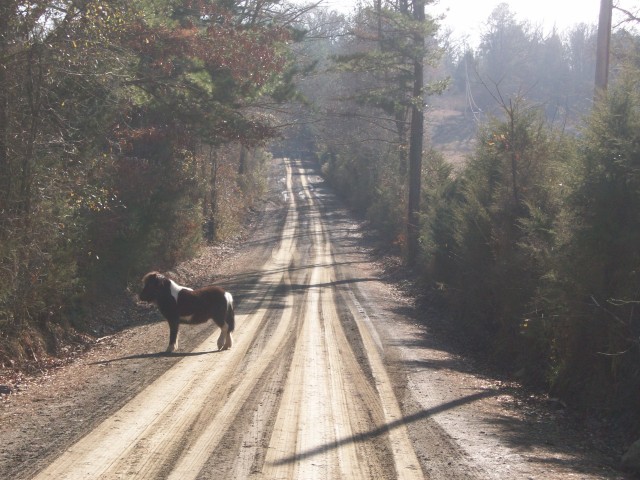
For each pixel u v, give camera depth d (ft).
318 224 163.02
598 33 50.16
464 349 49.29
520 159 50.93
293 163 311.06
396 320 58.13
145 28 59.36
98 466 21.71
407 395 32.76
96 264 58.23
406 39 96.43
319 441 24.91
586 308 33.88
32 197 43.06
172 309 41.78
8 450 23.32
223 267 98.94
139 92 62.75
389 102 98.02
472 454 24.26
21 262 41.88
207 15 79.77
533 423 30.09
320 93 171.22
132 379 34.35
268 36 77.77
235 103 74.69
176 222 88.33
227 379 34.35
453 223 65.57
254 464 22.20
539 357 41.27
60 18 45.73
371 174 166.30
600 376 33.01
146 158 78.18
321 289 76.54
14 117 43.86
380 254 114.21
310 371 36.73
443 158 99.55
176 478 20.75
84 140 50.72
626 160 32.76
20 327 41.75
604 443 27.94
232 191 149.69
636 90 35.12
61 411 28.50
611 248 33.50
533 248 40.04
